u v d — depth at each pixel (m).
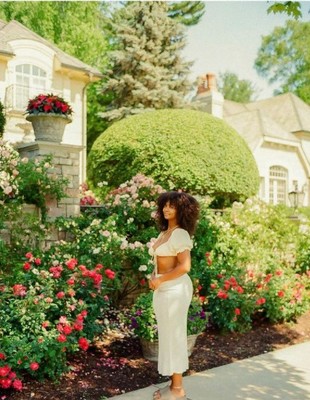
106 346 5.36
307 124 26.02
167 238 3.87
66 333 4.27
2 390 3.99
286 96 28.80
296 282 7.39
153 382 4.46
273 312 6.66
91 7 24.14
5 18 22.34
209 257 6.86
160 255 3.88
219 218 7.98
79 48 23.33
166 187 10.45
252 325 6.66
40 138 6.80
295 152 22.39
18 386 3.84
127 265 6.67
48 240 6.49
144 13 21.70
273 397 4.08
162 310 3.84
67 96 15.97
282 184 21.91
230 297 6.02
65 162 6.84
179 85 21.98
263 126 21.45
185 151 10.46
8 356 3.97
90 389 4.18
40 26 22.45
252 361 5.17
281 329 6.65
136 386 4.34
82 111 16.33
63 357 4.43
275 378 4.59
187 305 3.89
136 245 6.39
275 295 6.73
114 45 24.52
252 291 6.56
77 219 6.70
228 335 6.13
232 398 4.04
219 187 10.62
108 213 7.26
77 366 4.67
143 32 21.80
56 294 4.82
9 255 5.70
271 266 7.40
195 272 6.68
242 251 7.49
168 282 3.84
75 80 16.19
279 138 21.22
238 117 23.41
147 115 11.28
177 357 3.85
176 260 3.86
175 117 10.88
